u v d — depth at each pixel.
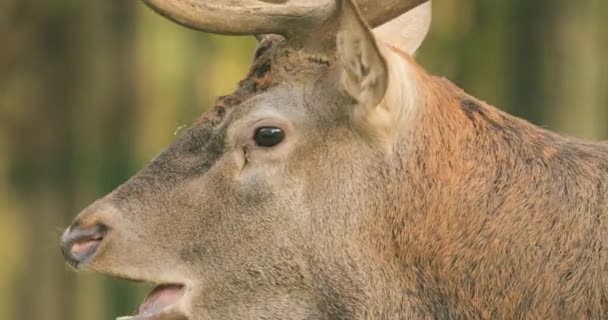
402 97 12.13
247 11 12.33
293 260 12.23
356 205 12.16
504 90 28.22
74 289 30.62
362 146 12.16
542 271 11.93
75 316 30.58
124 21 30.25
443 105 12.38
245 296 12.30
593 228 11.95
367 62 11.88
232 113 12.27
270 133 12.16
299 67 12.24
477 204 12.11
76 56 31.03
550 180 12.14
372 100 11.94
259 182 12.20
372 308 12.20
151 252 12.34
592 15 27.73
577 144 12.44
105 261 12.38
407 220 12.16
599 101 27.94
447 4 28.70
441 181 12.16
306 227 12.20
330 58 12.17
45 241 31.41
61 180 31.39
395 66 12.12
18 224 32.16
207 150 12.34
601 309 11.82
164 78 29.16
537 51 27.92
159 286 12.46
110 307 27.81
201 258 12.31
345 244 12.19
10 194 32.19
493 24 28.30
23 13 31.44
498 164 12.23
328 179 12.16
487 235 12.05
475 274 12.03
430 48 28.47
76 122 31.03
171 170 12.41
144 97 29.86
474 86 28.45
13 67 31.67
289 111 12.16
